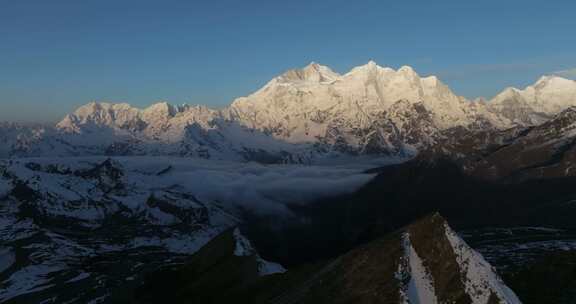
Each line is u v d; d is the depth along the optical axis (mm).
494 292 53688
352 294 62969
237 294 111438
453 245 60125
